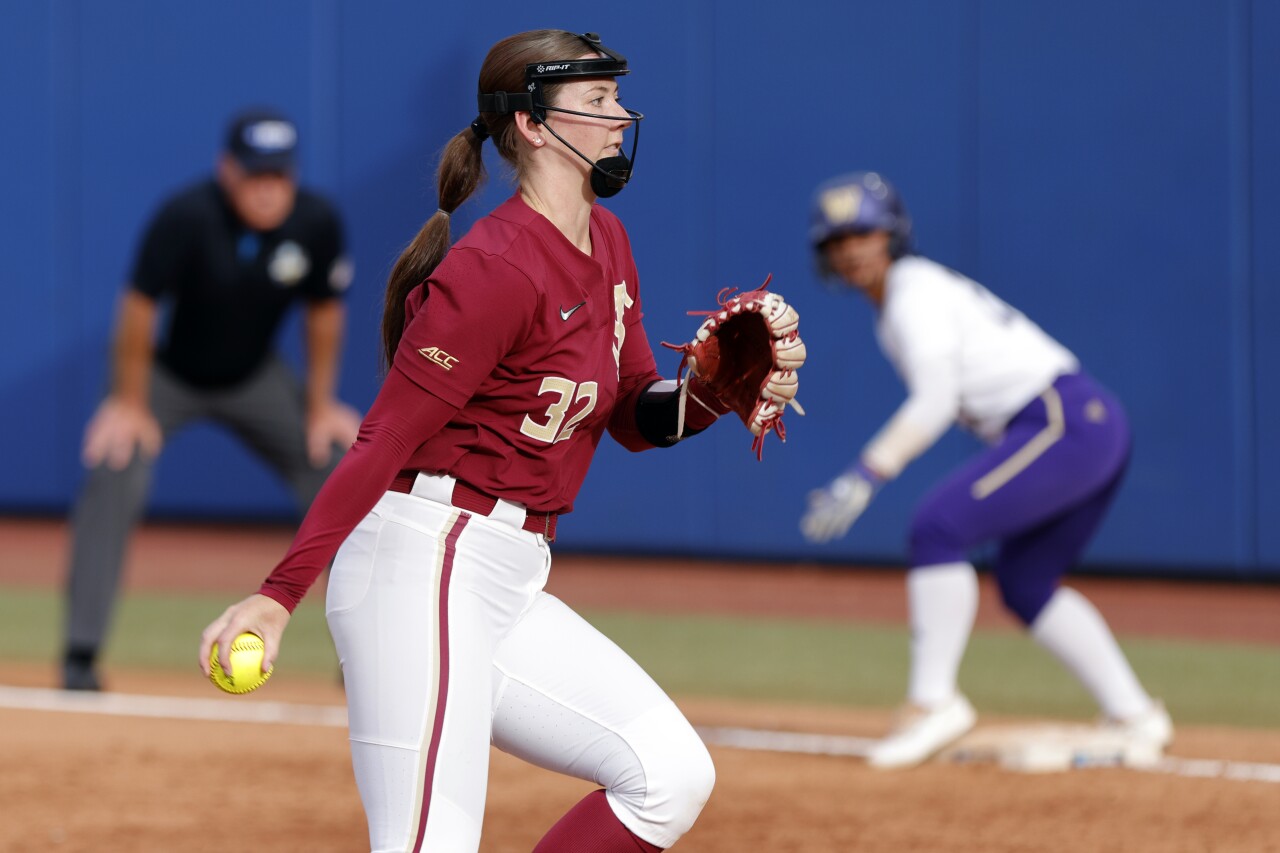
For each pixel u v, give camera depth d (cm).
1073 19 3959
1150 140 3912
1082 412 2117
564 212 1066
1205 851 1669
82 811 1848
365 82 4550
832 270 2252
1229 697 2689
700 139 4228
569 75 1048
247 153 2655
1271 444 3853
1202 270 3888
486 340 1003
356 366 4562
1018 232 4028
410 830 1020
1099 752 2103
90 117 4784
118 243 4772
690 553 4319
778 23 4166
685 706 2602
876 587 3972
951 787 1970
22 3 4809
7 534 4750
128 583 3953
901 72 4097
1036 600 2173
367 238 4550
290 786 1977
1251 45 3825
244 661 958
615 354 1102
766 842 1709
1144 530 3975
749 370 1134
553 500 1094
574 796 1922
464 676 1034
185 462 4831
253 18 4647
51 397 4853
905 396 4084
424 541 1049
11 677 2806
